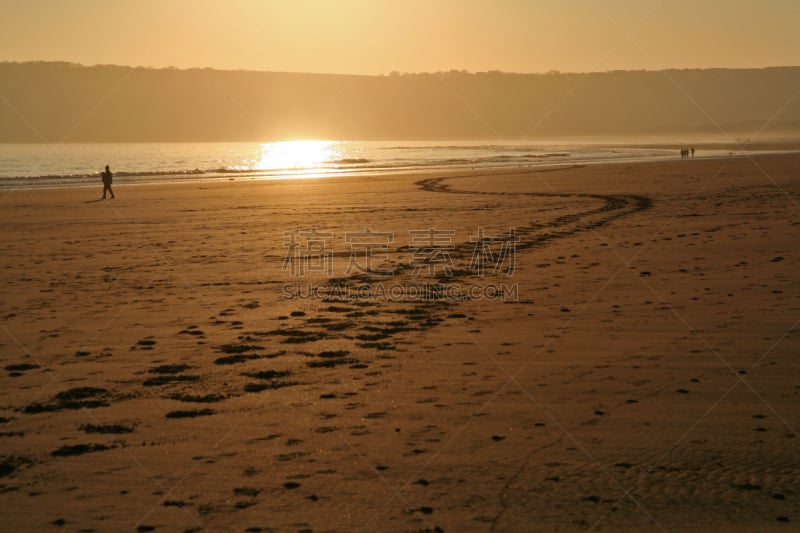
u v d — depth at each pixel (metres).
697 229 18.72
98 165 74.69
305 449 5.55
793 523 4.36
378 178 44.06
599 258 14.71
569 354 8.05
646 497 4.71
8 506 4.68
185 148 170.50
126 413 6.39
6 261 15.64
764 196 27.78
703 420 6.02
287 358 8.09
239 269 14.29
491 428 5.93
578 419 6.09
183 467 5.26
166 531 4.35
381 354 8.20
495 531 4.30
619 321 9.54
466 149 128.62
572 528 4.33
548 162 63.81
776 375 7.16
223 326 9.65
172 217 24.28
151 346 8.66
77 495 4.83
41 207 27.95
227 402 6.65
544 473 5.07
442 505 4.62
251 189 36.41
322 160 84.50
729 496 4.70
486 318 9.93
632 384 6.98
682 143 137.75
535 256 15.20
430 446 5.58
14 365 7.90
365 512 4.55
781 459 5.25
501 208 25.55
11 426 6.10
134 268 14.58
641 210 23.98
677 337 8.66
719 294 10.98
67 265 15.05
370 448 5.55
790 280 11.87
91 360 8.09
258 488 4.90
